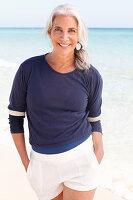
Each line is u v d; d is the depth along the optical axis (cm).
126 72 1464
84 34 204
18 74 201
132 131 618
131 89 1034
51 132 201
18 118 218
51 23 200
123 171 434
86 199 209
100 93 217
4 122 627
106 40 3850
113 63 1806
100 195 344
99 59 1998
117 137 586
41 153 205
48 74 197
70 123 203
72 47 200
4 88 967
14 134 222
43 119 200
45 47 2930
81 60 205
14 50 2759
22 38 4831
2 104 772
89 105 223
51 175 208
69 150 203
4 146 479
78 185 205
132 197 348
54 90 198
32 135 209
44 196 218
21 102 210
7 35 6341
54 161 204
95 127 232
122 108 796
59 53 198
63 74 198
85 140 211
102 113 756
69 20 193
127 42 3434
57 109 201
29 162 224
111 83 1159
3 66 1500
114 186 380
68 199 211
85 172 205
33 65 199
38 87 197
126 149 523
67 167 205
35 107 200
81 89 204
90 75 206
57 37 195
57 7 198
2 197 325
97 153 223
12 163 409
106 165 458
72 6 197
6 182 357
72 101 202
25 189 341
